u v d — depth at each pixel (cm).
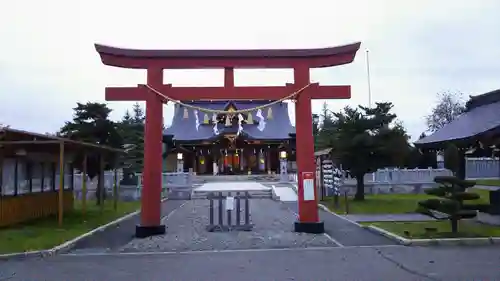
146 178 1423
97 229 1517
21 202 1672
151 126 1435
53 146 1681
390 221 1673
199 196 2975
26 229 1492
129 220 1842
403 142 2358
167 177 3027
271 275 855
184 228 1570
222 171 5325
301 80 1452
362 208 2138
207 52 1441
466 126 1694
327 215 1936
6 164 1590
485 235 1251
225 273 880
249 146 5322
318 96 1448
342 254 1073
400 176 2962
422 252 1080
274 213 2062
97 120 2309
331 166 2338
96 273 891
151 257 1066
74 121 2369
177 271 905
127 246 1223
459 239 1190
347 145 2350
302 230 1432
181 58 1445
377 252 1090
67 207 2073
